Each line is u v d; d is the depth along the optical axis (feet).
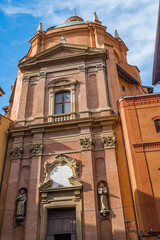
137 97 59.77
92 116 65.05
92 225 50.49
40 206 55.01
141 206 47.06
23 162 62.34
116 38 101.71
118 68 82.07
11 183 59.16
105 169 57.47
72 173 57.31
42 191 55.88
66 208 55.16
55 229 53.67
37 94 73.41
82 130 62.44
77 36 90.79
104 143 60.08
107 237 49.88
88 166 57.26
